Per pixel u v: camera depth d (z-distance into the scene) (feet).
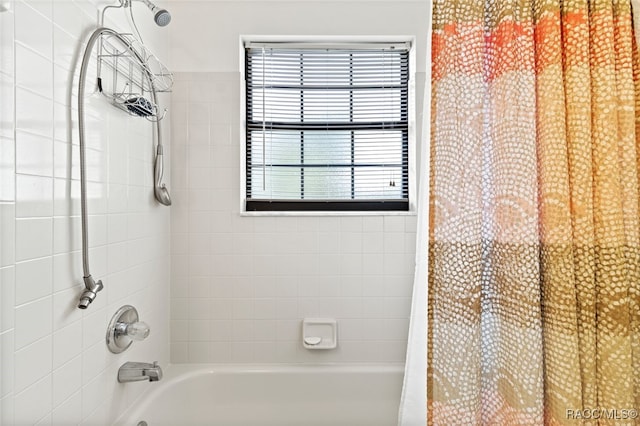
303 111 6.12
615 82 2.64
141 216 4.68
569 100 2.60
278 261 5.70
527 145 2.59
